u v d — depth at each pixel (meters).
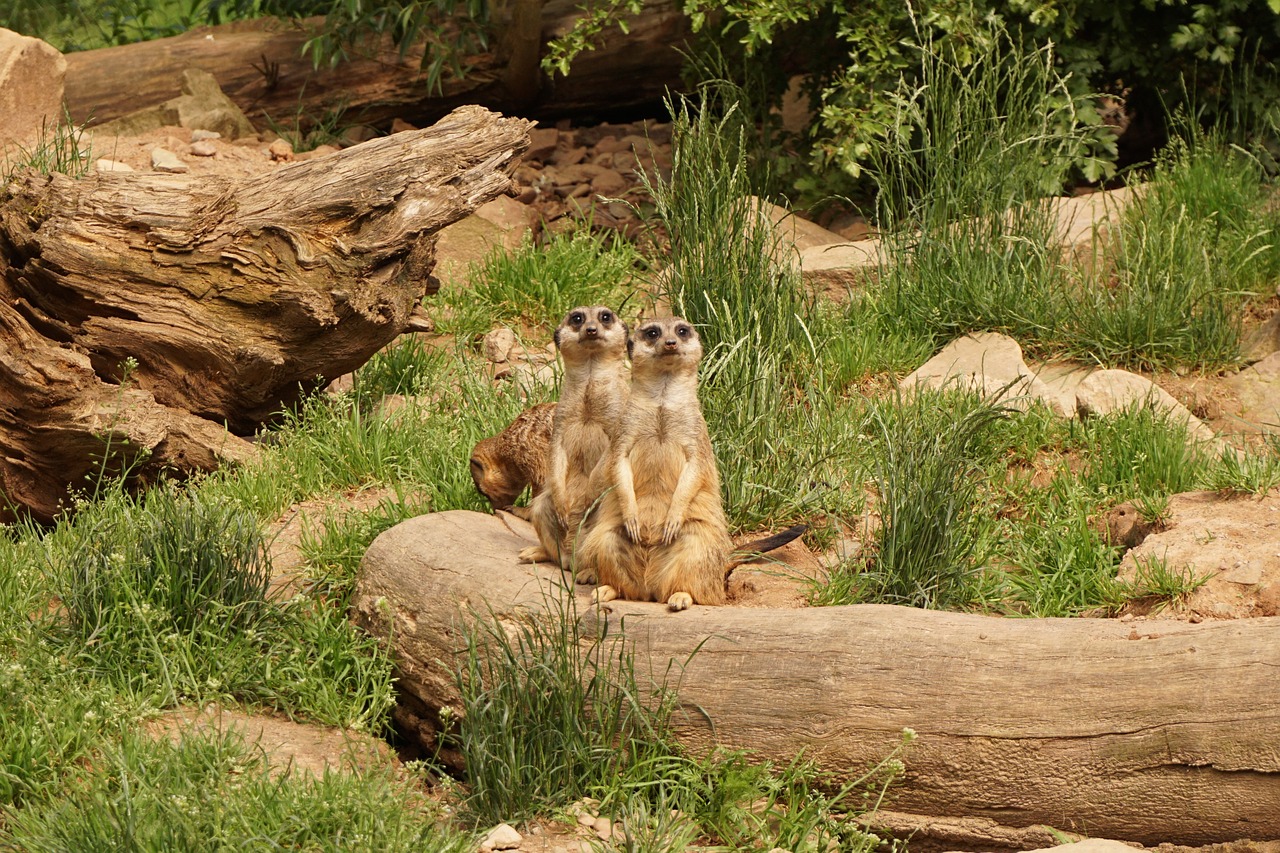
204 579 8.03
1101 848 5.86
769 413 9.55
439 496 9.43
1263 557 7.93
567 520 7.83
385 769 7.10
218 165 14.32
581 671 6.91
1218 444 9.89
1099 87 14.39
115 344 10.09
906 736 6.36
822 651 6.71
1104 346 11.02
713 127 12.75
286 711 7.74
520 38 16.02
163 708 7.52
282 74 16.56
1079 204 12.88
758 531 9.16
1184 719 6.16
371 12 15.58
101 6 20.22
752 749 6.77
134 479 9.99
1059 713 6.34
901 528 8.16
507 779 6.66
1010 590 8.45
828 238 13.34
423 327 11.05
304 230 10.14
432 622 7.64
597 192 15.37
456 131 10.60
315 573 8.70
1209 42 12.92
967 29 12.66
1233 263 11.79
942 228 11.87
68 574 8.28
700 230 10.88
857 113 12.82
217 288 10.05
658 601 7.46
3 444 9.73
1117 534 8.84
